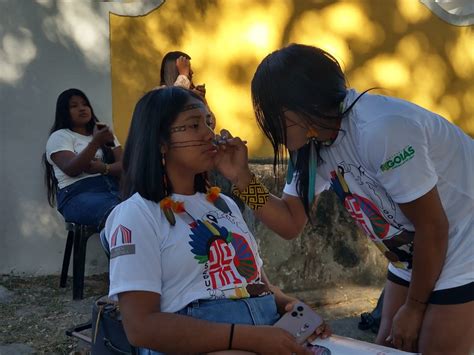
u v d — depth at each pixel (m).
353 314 4.60
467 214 2.06
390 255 2.19
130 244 1.88
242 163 2.24
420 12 5.68
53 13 5.00
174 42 5.15
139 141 2.01
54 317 4.36
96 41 5.07
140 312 1.83
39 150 5.07
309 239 4.94
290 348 1.83
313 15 5.42
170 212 1.97
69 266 5.20
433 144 1.97
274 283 4.84
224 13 5.22
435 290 2.04
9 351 3.79
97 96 5.10
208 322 1.83
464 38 5.83
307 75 1.92
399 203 1.92
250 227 4.72
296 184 2.24
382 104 1.94
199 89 4.46
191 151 2.01
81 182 4.73
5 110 4.99
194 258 1.93
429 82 5.76
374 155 1.90
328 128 1.97
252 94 2.04
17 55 4.98
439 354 2.05
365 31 5.54
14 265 5.10
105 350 2.32
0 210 5.04
